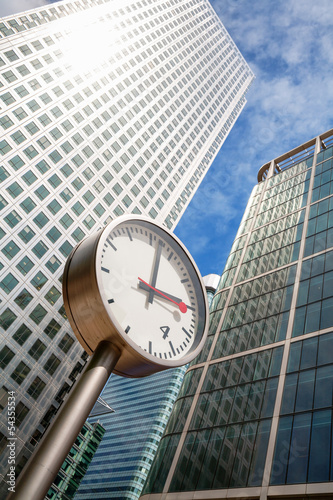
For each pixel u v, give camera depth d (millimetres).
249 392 27781
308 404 23562
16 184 51594
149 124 81438
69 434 4211
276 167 58312
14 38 65812
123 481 98625
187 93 104250
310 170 49469
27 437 40406
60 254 51531
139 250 6055
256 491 21094
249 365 30141
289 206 45969
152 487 26609
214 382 31281
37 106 61125
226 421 27062
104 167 64438
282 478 20750
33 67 65125
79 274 5426
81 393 4590
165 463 27766
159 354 5410
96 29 83625
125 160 69625
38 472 3809
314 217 40625
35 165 55000
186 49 116500
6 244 47094
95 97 71938
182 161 86375
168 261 6441
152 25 105875
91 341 5426
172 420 31562
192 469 25516
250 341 32438
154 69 94875
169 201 75688
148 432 106500
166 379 120750
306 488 19375
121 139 71625
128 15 98562
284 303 33406
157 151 79312
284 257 38750
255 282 38906
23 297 45906
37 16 72250
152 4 112312
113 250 5648
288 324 30953
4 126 55094
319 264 34188
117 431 117875
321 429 21516
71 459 72688
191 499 23406
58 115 62969
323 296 30734
